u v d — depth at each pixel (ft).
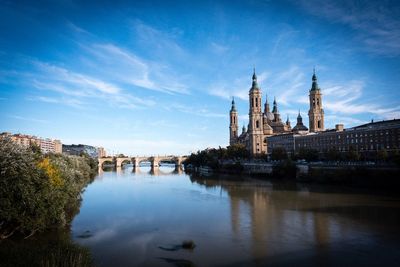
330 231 226.79
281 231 228.22
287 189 452.35
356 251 186.29
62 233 211.41
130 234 222.69
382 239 207.72
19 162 177.78
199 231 230.27
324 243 200.75
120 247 194.80
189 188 483.92
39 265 144.36
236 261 171.83
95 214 286.46
